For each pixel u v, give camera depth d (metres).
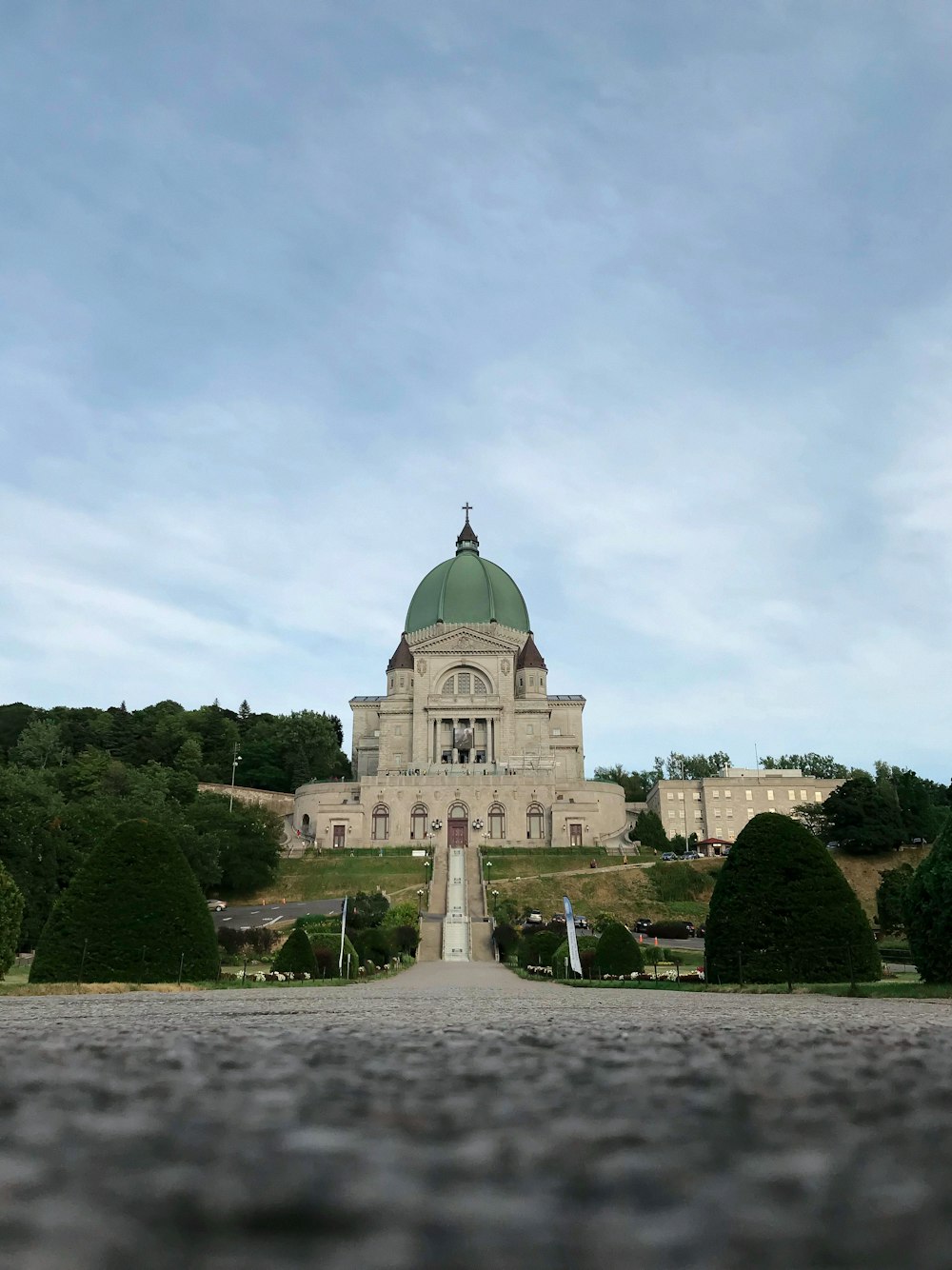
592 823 121.88
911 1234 2.89
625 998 26.81
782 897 33.91
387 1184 3.58
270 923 85.75
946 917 29.91
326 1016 16.17
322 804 127.31
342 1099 5.74
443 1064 7.50
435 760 136.50
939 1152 4.21
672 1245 2.79
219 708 191.38
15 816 69.06
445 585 149.88
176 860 35.88
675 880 104.56
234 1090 6.14
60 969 33.44
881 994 27.48
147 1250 2.70
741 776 163.38
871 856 116.25
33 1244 2.74
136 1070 7.25
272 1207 3.21
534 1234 2.88
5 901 33.88
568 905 49.00
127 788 131.62
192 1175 3.75
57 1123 4.93
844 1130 4.73
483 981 48.75
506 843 122.06
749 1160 4.04
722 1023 13.43
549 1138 4.52
